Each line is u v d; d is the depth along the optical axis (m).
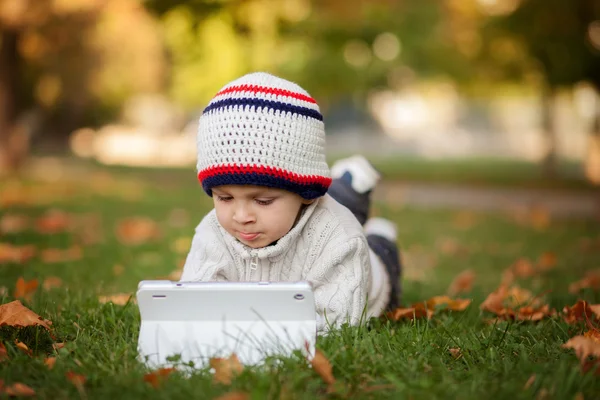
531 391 2.12
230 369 2.19
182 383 2.13
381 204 12.48
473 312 3.46
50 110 27.12
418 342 2.58
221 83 19.56
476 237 8.40
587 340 2.38
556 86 14.43
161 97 33.88
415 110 38.56
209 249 2.72
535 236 8.57
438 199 14.57
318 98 21.81
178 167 21.48
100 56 24.19
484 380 2.22
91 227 7.35
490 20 14.88
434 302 3.47
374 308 3.02
